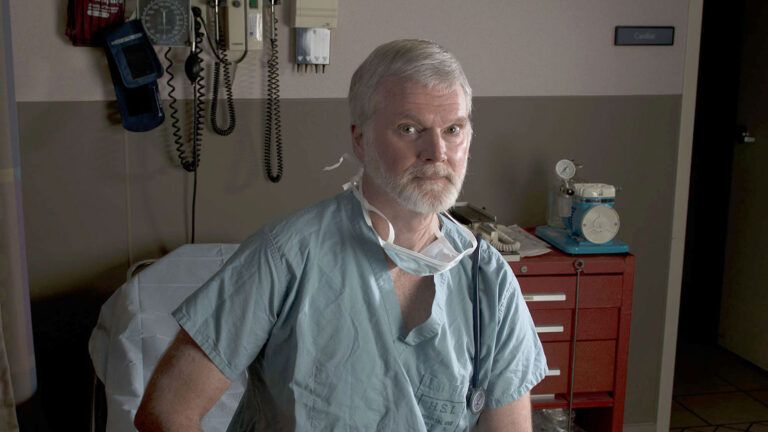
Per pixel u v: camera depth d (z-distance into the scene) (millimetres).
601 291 2586
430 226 1328
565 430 2818
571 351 2613
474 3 2840
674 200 3100
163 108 2689
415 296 1304
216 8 2627
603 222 2607
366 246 1279
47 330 2744
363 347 1243
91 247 2729
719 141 4012
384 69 1192
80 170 2670
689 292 4328
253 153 2787
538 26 2898
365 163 1255
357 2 2756
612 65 2971
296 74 2764
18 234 2244
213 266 2516
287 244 1244
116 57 2549
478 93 2906
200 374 1210
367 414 1238
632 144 3037
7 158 2176
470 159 2945
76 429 2799
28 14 2539
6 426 2164
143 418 1215
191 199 2777
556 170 2789
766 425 3332
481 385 1359
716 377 3789
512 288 1373
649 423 3236
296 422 1214
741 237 3945
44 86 2590
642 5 2949
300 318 1222
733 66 3898
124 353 2227
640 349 3186
